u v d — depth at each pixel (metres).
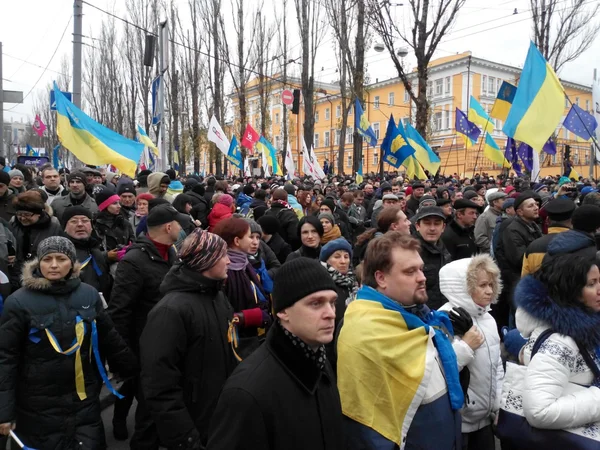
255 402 1.89
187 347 2.88
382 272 2.53
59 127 7.43
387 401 2.27
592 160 22.20
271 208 7.96
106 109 43.88
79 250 4.75
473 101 18.88
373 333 2.33
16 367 3.21
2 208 5.93
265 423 1.89
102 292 4.84
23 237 5.03
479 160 40.62
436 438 2.33
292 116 56.31
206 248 2.96
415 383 2.28
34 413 3.22
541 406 2.50
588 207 4.72
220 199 7.63
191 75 37.12
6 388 3.13
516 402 2.77
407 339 2.35
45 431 3.21
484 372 3.02
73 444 3.28
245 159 32.88
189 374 2.88
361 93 25.48
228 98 42.97
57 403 3.25
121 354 3.60
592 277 2.61
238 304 3.73
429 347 2.40
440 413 2.36
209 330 2.93
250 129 19.61
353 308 2.50
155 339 2.79
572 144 39.12
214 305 3.04
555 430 2.55
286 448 1.90
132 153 7.95
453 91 50.31
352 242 9.41
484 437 3.08
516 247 5.95
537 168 14.45
